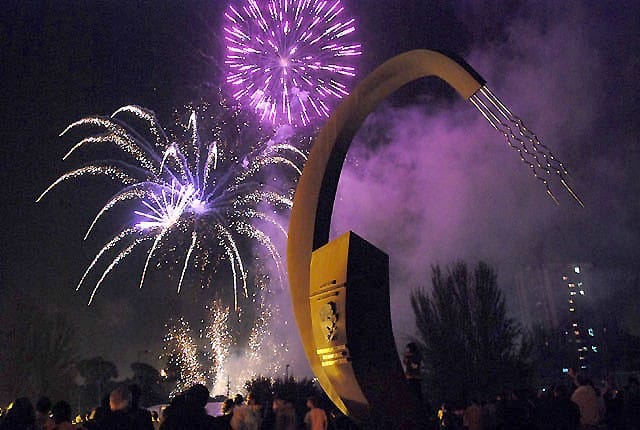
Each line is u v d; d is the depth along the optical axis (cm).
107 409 661
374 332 711
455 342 2280
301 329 892
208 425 528
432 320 2348
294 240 922
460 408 1236
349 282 709
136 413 636
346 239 724
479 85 786
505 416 614
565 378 2966
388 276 735
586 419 1072
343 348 704
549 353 3122
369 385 707
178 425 517
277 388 1297
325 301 739
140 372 2611
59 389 3056
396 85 884
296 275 911
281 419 921
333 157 916
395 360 712
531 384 2256
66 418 578
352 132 921
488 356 2247
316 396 975
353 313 705
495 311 2311
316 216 910
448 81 816
